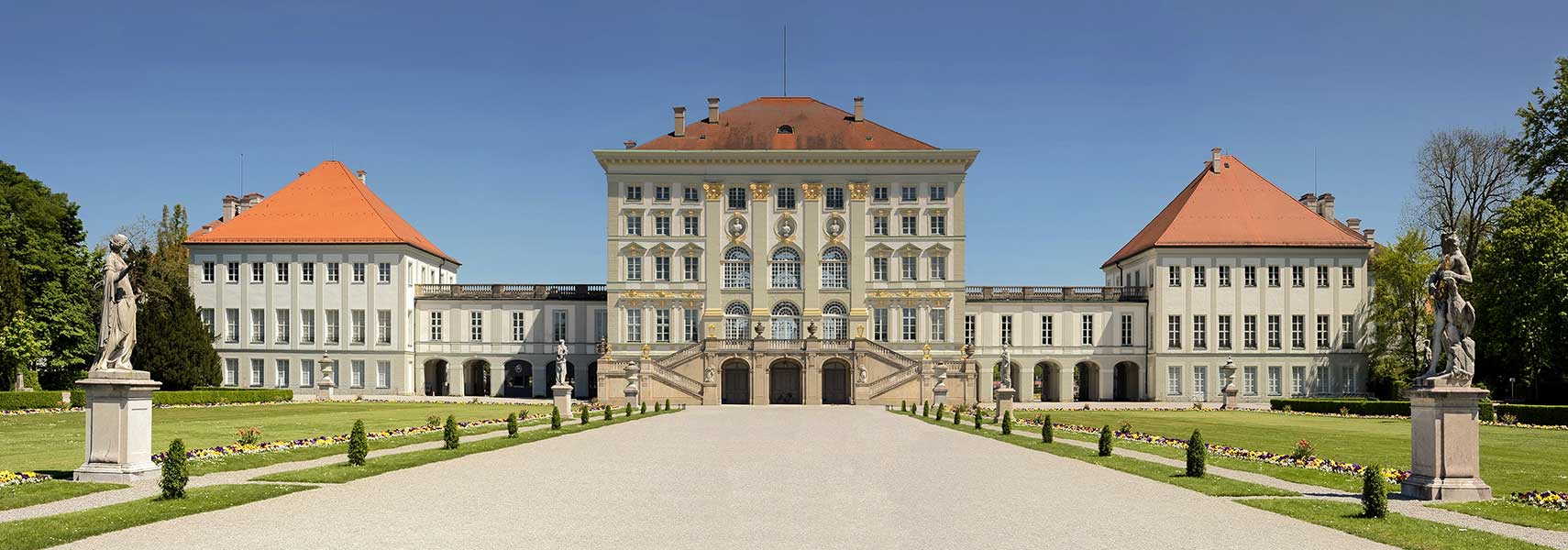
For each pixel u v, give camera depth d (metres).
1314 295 103.00
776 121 106.75
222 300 103.81
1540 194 69.31
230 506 22.97
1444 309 24.86
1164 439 44.12
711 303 101.88
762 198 102.62
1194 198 106.69
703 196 102.75
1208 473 30.31
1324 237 103.69
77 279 84.94
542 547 18.53
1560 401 69.94
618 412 73.69
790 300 102.19
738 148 103.56
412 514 22.00
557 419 49.72
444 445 39.41
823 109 109.50
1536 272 63.94
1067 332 106.62
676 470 30.92
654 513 22.36
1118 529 20.56
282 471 29.50
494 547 18.52
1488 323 68.12
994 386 106.44
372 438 42.28
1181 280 103.31
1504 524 20.91
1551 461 34.38
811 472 30.56
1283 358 102.62
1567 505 23.17
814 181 102.88
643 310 102.31
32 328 76.00
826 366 96.69
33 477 27.22
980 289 107.25
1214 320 102.88
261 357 103.31
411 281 105.75
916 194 102.75
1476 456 24.48
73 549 18.05
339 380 103.06
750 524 21.03
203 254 104.06
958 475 29.94
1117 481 28.33
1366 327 102.69
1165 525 20.97
